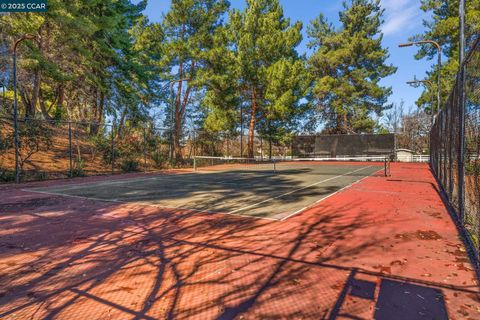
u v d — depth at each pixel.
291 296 2.61
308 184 10.79
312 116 38.03
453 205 5.84
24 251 3.91
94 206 7.02
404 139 39.44
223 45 25.19
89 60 21.11
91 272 3.23
